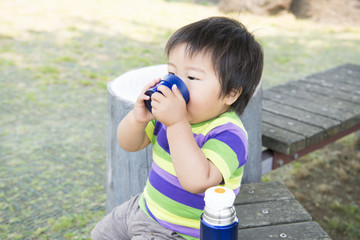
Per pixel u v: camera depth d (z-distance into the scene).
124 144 1.46
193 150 1.16
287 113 2.91
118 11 9.06
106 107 4.38
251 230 1.74
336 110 2.97
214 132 1.27
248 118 2.21
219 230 1.01
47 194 2.90
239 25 1.35
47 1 9.60
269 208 1.92
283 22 8.69
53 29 7.38
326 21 8.76
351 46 7.07
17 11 8.55
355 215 2.95
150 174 1.42
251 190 2.09
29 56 5.89
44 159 3.35
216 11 9.40
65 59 5.80
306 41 7.36
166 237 1.34
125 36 7.18
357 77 3.74
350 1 8.72
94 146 3.59
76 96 4.62
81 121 4.04
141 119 1.27
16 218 2.63
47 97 4.54
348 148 3.91
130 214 1.49
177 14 9.04
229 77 1.23
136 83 2.19
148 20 8.39
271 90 3.40
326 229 2.78
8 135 3.71
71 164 3.29
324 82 3.59
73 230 2.54
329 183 3.35
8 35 6.84
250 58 1.28
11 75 5.12
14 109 4.21
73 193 2.92
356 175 3.47
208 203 1.02
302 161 3.66
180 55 1.24
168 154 1.34
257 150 2.33
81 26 7.69
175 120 1.16
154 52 6.34
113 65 5.66
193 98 1.22
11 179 3.05
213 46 1.22
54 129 3.86
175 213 1.33
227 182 1.28
